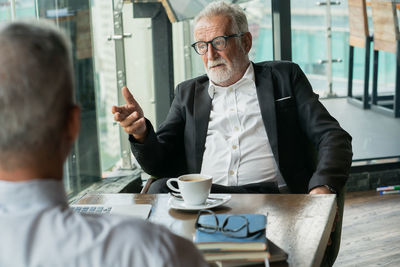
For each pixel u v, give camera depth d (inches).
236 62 89.6
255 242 41.9
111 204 61.9
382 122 154.9
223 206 59.2
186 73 140.1
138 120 74.7
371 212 132.6
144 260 24.6
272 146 87.0
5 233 25.0
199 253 26.9
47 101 25.8
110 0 134.0
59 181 27.1
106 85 136.7
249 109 90.2
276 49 144.3
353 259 105.7
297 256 44.1
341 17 147.1
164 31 137.6
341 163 78.4
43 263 24.6
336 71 149.8
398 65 153.3
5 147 25.5
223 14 89.4
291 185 86.3
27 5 106.8
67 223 25.4
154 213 58.1
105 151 139.1
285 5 141.9
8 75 25.2
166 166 88.4
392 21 151.2
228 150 88.7
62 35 27.6
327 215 54.4
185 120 92.2
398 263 102.7
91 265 24.5
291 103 88.6
